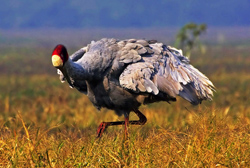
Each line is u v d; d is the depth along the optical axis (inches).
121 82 698.2
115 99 725.9
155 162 576.4
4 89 1931.6
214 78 2251.5
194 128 648.4
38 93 1749.5
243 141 628.1
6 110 1274.6
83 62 698.2
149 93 713.0
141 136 688.4
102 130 749.9
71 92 1681.8
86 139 657.0
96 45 716.0
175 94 705.6
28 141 605.9
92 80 714.2
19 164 570.9
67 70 672.4
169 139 638.5
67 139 662.5
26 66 3420.3
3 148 609.3
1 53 5064.0
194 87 722.2
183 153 599.5
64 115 1155.3
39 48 5905.5
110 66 707.4
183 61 772.0
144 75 700.7
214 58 3890.3
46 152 576.1
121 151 601.9
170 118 1024.2
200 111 671.8
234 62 3526.1
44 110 1232.8
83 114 1111.0
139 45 719.7
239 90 1802.4
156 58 720.3
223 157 583.8
